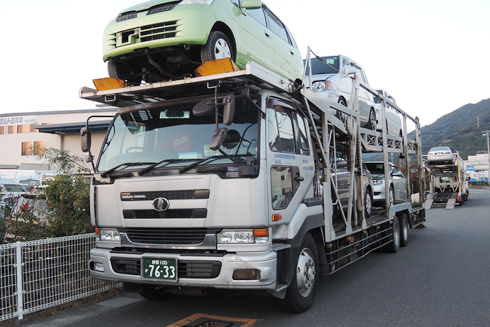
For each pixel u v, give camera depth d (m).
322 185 5.84
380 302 5.71
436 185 29.97
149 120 5.05
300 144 5.40
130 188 4.71
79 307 5.54
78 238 5.58
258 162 4.32
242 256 4.19
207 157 4.54
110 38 5.04
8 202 6.14
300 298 5.08
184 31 4.76
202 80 4.44
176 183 4.45
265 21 6.96
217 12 5.23
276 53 7.08
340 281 7.06
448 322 4.85
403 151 11.86
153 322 4.91
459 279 7.02
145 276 4.51
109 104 5.52
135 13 5.06
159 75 5.29
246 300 5.82
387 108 10.72
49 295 5.19
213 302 5.75
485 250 9.93
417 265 8.34
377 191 11.28
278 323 4.82
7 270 4.77
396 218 10.34
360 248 7.37
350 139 7.30
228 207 4.26
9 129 35.06
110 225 4.87
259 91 4.66
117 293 6.16
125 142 5.09
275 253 4.34
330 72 9.58
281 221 4.57
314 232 5.73
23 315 4.98
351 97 7.78
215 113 4.55
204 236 4.38
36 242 5.05
